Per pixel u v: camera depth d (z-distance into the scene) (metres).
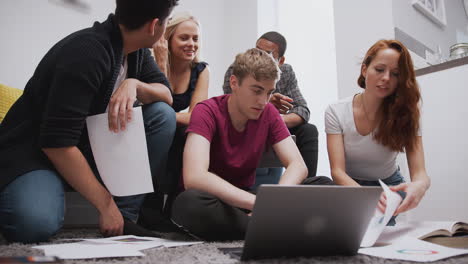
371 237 0.85
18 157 0.98
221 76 3.01
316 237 0.72
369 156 1.45
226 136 1.21
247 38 2.97
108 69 1.01
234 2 3.09
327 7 2.67
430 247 0.82
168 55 1.69
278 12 2.99
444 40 2.62
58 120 0.92
